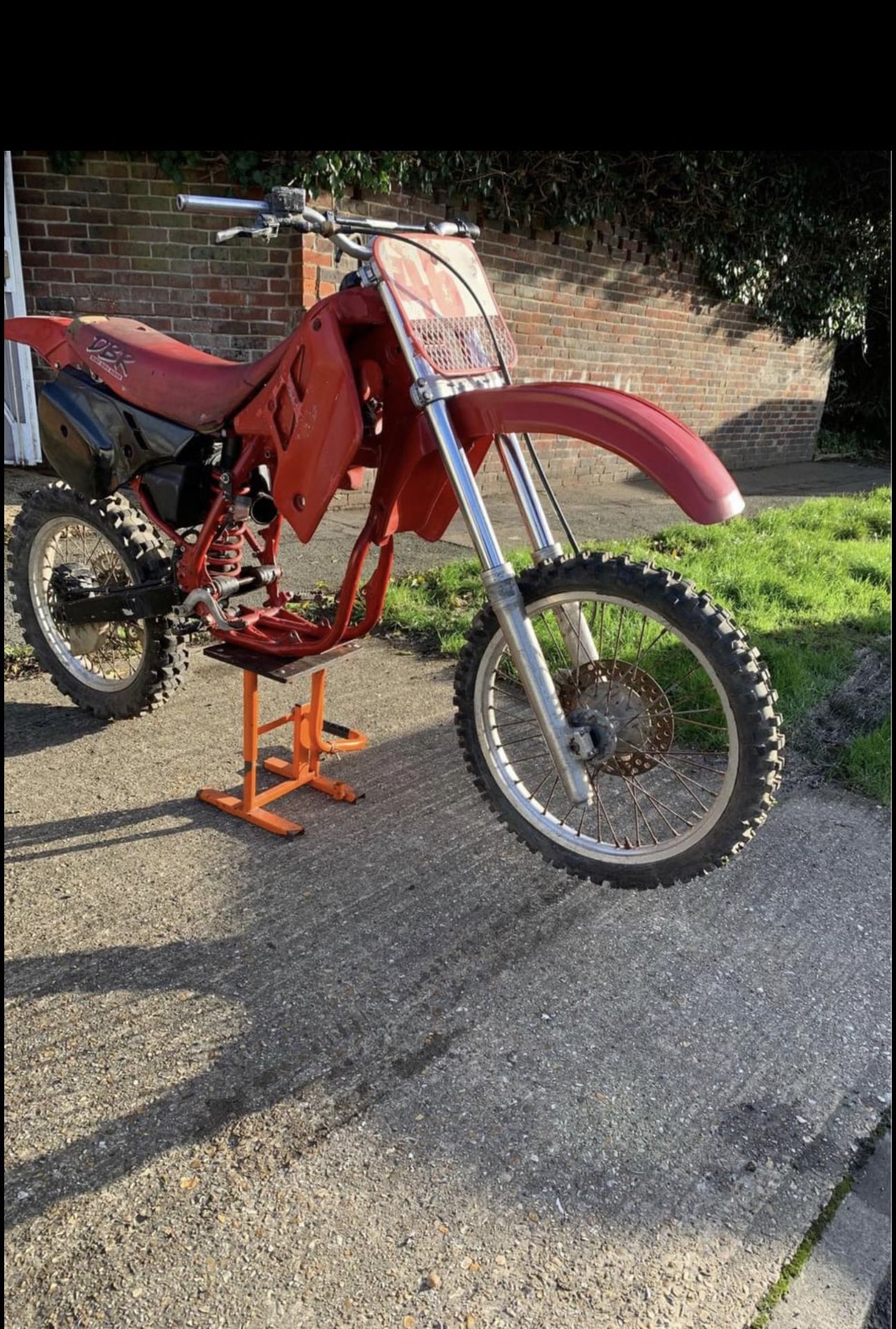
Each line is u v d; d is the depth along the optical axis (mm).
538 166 6773
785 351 10750
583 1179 1674
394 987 2107
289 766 2961
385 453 2428
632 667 2221
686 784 2465
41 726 3248
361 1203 1597
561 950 2271
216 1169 1640
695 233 8609
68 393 2930
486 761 2482
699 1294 1489
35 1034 1907
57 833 2611
